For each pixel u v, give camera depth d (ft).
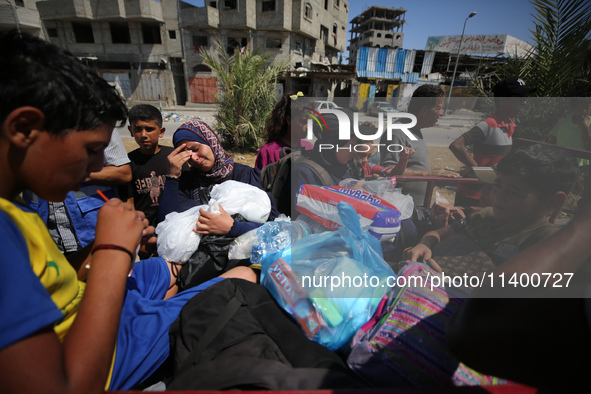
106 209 2.53
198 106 74.84
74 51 73.72
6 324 1.53
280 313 2.96
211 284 3.65
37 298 1.68
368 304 2.77
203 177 6.24
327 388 2.12
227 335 2.76
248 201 5.03
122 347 2.93
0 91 1.72
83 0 67.00
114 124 2.31
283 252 3.42
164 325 3.20
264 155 7.41
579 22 6.13
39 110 1.80
